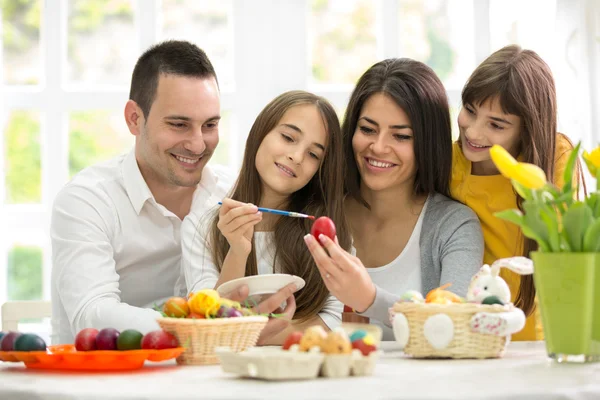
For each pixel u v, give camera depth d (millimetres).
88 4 3928
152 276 2805
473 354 1756
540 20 3664
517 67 2391
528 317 2553
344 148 2500
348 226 2488
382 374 1529
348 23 3932
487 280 1814
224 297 1976
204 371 1623
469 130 2416
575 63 3609
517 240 2471
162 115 2613
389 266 2480
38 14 3934
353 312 2363
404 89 2350
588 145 3584
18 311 2818
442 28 3951
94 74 3947
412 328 1771
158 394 1302
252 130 2488
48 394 1360
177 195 2824
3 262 3842
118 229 2729
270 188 2500
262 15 3883
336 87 3906
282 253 2441
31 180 3893
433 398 1262
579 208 1644
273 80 3891
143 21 3906
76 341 1745
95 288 2475
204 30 3930
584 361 1678
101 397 1318
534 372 1538
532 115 2375
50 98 3871
